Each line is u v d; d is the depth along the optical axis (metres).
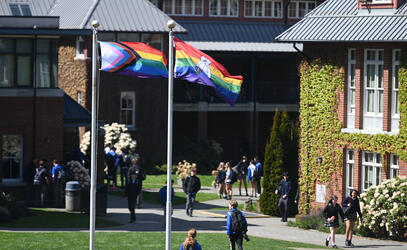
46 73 56.31
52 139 56.38
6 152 55.59
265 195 61.69
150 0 94.88
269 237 49.41
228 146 101.62
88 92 82.62
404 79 53.84
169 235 36.31
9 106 55.31
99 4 84.88
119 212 56.00
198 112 92.00
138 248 39.88
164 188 49.91
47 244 39.72
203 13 97.25
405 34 53.16
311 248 44.34
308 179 61.31
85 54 82.44
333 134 59.16
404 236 50.16
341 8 59.78
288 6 99.75
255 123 94.94
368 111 57.09
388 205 50.50
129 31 83.06
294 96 97.00
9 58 55.44
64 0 85.62
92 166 36.16
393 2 55.97
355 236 51.78
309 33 58.47
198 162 87.56
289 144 61.75
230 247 39.78
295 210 62.03
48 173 55.22
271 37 96.69
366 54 56.91
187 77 36.97
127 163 69.69
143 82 86.12
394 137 54.41
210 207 62.69
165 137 87.69
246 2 98.44
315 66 60.16
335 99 58.91
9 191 55.28
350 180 58.62
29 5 78.31
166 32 84.50
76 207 53.62
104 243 41.03
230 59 100.31
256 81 96.06
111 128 78.62
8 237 41.34
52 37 56.16
